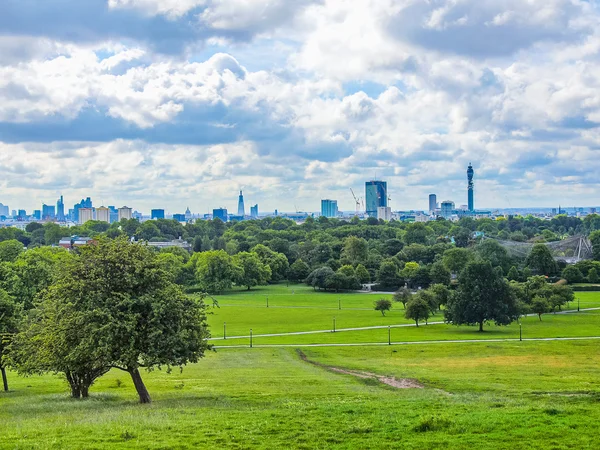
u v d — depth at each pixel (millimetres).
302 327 125188
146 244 47281
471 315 118625
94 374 50562
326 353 90375
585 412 33094
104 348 40094
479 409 35250
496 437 27812
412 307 126438
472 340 104250
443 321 134125
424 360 81375
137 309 43062
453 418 31641
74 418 35250
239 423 31531
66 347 42781
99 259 44281
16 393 57000
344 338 108938
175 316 43469
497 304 118625
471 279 121250
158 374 70688
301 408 36312
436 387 54812
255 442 27797
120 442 27734
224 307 166125
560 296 146500
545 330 116500
